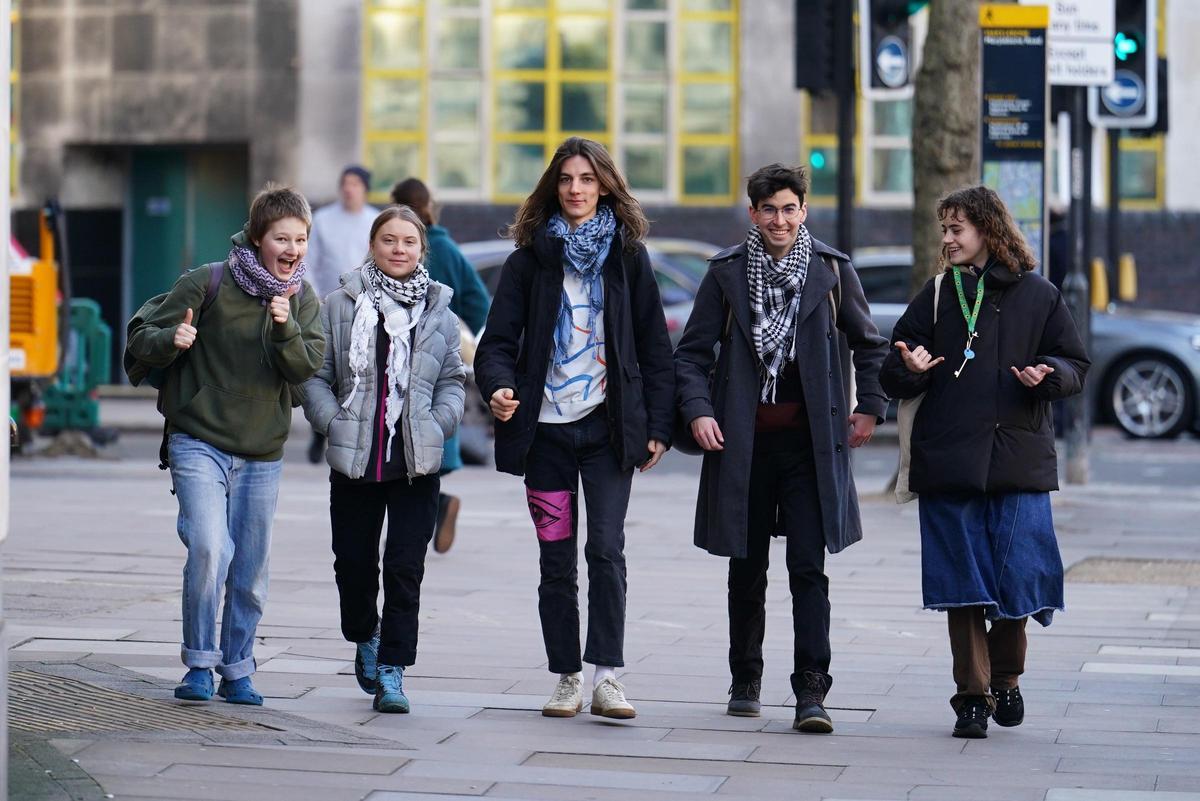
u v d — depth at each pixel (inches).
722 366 837.2
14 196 3405.5
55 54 3373.5
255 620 835.4
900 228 3233.3
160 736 748.0
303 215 808.9
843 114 1772.9
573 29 3299.7
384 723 810.2
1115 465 2111.2
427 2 3312.0
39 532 1443.2
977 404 810.8
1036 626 1096.8
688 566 1337.4
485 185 3314.5
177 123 3339.1
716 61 3287.4
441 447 841.5
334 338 844.6
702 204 3292.3
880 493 1787.6
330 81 3309.5
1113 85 1998.0
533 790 693.3
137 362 805.9
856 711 860.0
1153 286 3233.3
